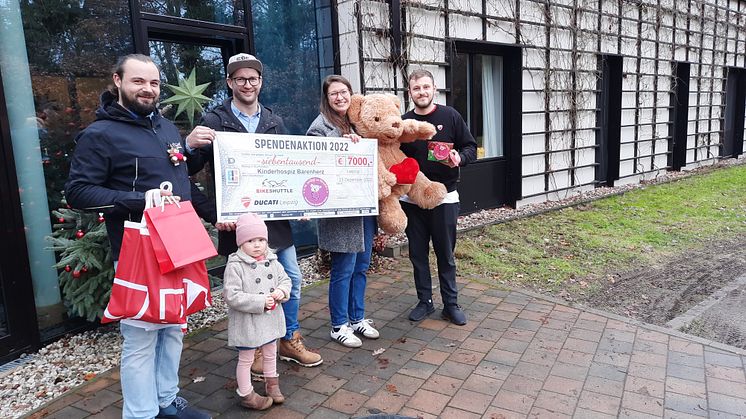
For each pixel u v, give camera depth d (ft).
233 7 16.94
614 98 32.27
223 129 9.71
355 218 11.09
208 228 13.56
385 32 20.33
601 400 9.41
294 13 18.86
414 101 12.39
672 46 36.40
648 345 11.62
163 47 15.85
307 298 15.11
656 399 9.41
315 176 10.28
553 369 10.59
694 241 21.35
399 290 15.65
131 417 7.89
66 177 13.29
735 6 43.24
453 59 24.31
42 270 12.82
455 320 12.97
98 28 13.82
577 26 28.96
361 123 11.20
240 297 8.45
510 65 26.63
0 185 11.32
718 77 42.70
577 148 30.07
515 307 14.06
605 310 14.37
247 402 9.23
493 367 10.73
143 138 8.17
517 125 26.78
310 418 9.03
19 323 11.80
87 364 11.58
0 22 11.93
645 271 17.69
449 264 13.02
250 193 9.59
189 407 9.04
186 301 7.80
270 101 18.57
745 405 9.16
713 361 10.82
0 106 11.30
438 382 10.17
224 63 17.40
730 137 47.70
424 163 12.51
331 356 11.39
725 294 15.43
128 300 7.29
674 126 39.04
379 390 9.91
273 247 9.97
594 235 22.04
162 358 8.54
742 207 27.48
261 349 10.12
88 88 13.69
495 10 25.02
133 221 8.05
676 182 35.22
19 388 10.52
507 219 24.32
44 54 12.80
